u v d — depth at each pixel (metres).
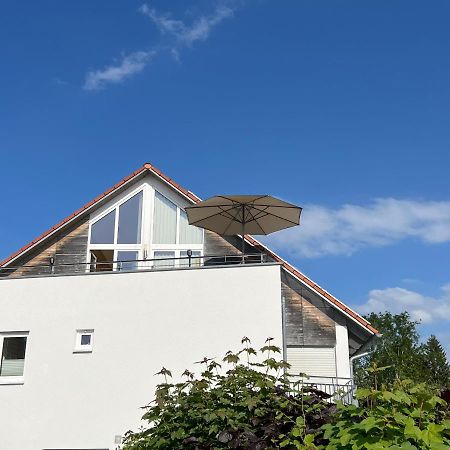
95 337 14.61
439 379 55.16
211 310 14.19
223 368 13.72
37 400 14.46
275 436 6.32
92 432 14.00
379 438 5.08
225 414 7.01
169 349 14.14
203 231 20.64
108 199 21.31
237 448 6.50
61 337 14.79
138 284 14.73
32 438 14.24
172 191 21.19
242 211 17.17
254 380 7.69
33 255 21.22
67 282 15.16
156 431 7.66
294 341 18.02
